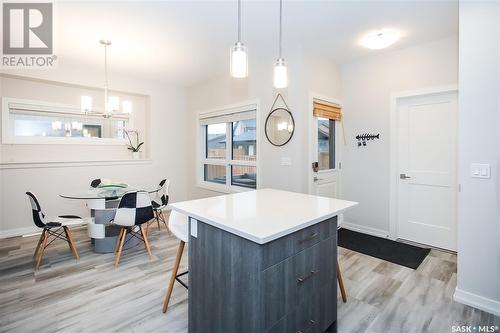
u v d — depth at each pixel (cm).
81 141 433
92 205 311
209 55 358
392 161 349
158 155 502
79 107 430
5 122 373
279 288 133
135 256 302
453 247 309
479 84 197
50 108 405
